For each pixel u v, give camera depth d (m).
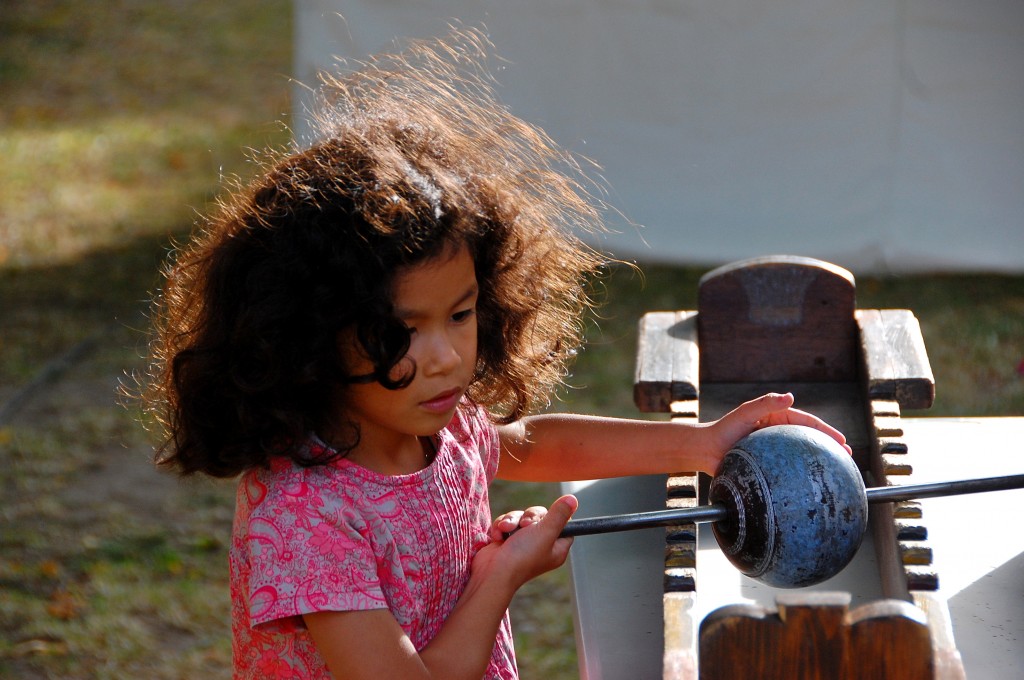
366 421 5.57
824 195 23.45
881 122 22.86
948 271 23.48
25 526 15.70
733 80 23.11
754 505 5.24
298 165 5.52
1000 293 22.33
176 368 5.59
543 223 6.73
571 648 13.05
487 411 6.74
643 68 23.30
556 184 6.93
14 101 40.06
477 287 5.35
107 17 50.06
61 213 29.02
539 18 23.08
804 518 5.15
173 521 15.93
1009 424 8.61
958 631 5.93
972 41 22.11
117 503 16.38
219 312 5.47
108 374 20.47
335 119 6.29
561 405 18.39
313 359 5.12
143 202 29.80
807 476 5.21
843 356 8.30
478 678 5.38
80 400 19.52
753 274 8.27
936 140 22.81
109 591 14.20
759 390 8.30
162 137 35.62
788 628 4.26
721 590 6.42
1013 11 21.86
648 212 24.31
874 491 5.66
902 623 4.20
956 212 23.17
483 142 6.55
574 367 19.94
